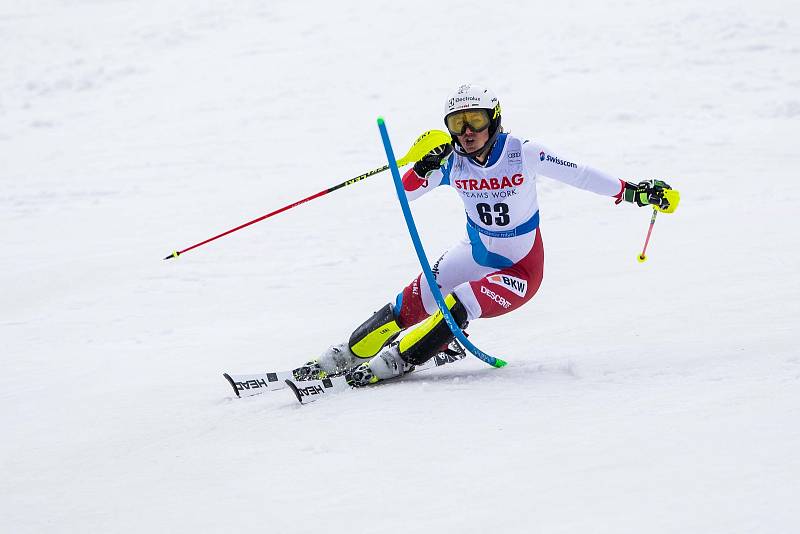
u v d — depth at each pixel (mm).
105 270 25516
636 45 48406
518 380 13250
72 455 12844
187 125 44688
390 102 44250
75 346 19297
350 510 9484
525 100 41406
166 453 12227
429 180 14852
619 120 37531
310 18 62188
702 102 38844
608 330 16062
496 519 8867
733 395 11234
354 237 26797
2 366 18156
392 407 12461
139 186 35969
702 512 8469
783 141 32844
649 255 21234
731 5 53750
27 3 74812
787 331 14297
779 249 20109
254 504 10000
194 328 19922
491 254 14695
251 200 32438
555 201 28062
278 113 44750
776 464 9180
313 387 13914
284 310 20609
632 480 9266
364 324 14633
